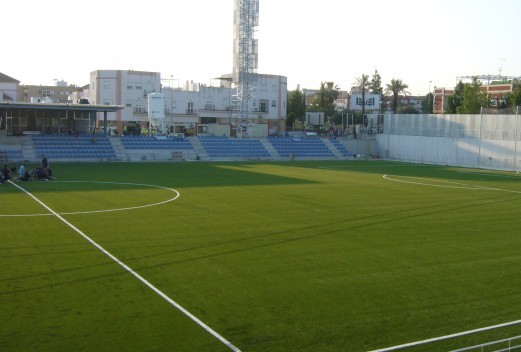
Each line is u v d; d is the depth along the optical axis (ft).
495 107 371.56
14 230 85.10
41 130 252.01
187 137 278.46
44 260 67.67
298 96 476.13
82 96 411.95
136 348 42.86
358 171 210.38
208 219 97.19
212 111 384.68
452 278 63.00
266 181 164.55
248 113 323.57
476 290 58.59
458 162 260.01
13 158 222.89
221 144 281.13
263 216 101.35
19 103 223.92
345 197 129.90
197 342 44.14
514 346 43.88
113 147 250.78
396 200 126.31
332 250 75.66
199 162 246.68
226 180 165.78
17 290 55.98
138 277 61.16
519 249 78.02
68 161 232.73
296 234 85.81
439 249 77.36
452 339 45.68
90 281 59.41
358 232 88.38
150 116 301.63
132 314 49.88
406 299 55.36
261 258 70.59
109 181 157.17
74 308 51.11
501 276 64.08
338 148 304.50
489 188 155.94
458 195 138.00
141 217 98.12
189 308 51.72
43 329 46.14
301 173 196.34
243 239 81.51
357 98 386.32
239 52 313.12
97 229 86.89
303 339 45.11
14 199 116.98
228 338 45.03
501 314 51.52
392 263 69.36
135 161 244.42
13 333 45.21
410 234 87.45
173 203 115.24
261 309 51.83
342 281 61.21
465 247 78.84
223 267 66.03
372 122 328.29
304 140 304.30
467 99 352.08
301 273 64.13
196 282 59.82
